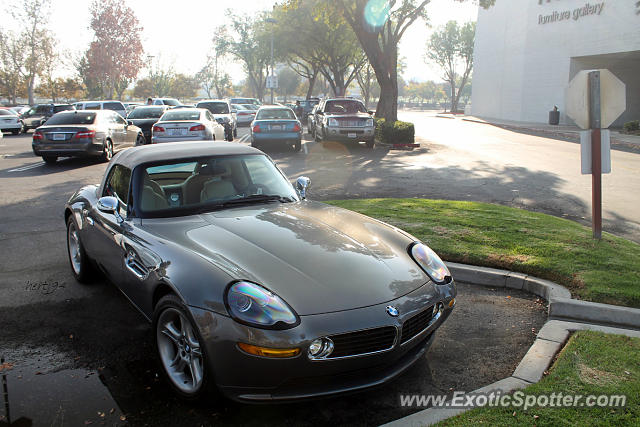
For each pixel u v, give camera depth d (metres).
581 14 31.06
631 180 11.14
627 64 33.09
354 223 3.75
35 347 3.58
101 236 4.04
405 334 2.84
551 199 9.02
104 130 14.09
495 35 43.66
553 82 34.12
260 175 4.28
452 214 7.12
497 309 4.30
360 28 19.94
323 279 2.84
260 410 2.86
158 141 14.49
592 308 3.96
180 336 2.95
